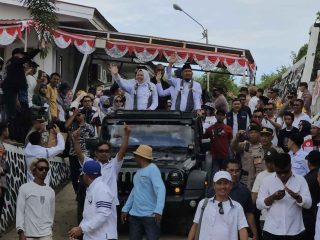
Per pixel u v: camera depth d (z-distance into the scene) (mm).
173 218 12195
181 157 12227
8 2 22828
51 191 9156
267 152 11312
